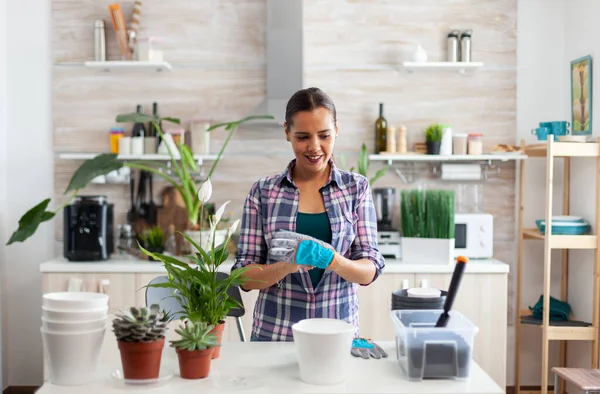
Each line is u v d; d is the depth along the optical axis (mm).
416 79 4355
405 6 4332
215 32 4336
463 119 4367
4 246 4320
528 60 4363
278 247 2014
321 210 2316
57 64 4332
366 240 2324
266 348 2104
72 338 1694
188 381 1756
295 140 2193
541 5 4355
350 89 4344
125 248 4168
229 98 4344
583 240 3777
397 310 1933
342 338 1727
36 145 4348
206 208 4168
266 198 2324
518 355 4277
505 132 4367
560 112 4367
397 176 4375
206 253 1968
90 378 1733
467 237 4066
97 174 3828
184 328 1790
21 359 4359
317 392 1680
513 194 4375
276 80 4188
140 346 1697
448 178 4281
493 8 4336
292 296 2285
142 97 4344
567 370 2980
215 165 3943
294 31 4168
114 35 4316
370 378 1792
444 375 1774
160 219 4309
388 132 4246
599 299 3801
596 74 3912
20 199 4348
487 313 3881
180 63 4344
